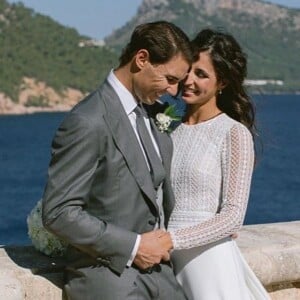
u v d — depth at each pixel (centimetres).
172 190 379
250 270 400
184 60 352
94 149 346
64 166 346
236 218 373
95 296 358
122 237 350
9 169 7500
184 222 384
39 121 16388
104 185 351
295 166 6738
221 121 391
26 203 5372
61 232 347
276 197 5112
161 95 358
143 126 362
